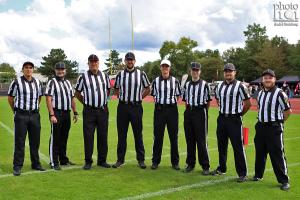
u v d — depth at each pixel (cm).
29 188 525
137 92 650
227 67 574
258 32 6806
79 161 707
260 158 562
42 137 995
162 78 640
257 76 5781
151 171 629
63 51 6494
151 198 484
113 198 484
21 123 609
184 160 721
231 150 794
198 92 611
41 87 638
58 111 647
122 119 658
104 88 648
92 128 647
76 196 491
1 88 4738
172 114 639
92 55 638
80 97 659
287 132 1095
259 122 552
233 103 572
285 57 5625
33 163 634
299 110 1962
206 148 615
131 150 816
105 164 657
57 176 592
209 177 592
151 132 1102
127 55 642
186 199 480
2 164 676
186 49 7062
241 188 530
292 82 4656
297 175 602
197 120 615
